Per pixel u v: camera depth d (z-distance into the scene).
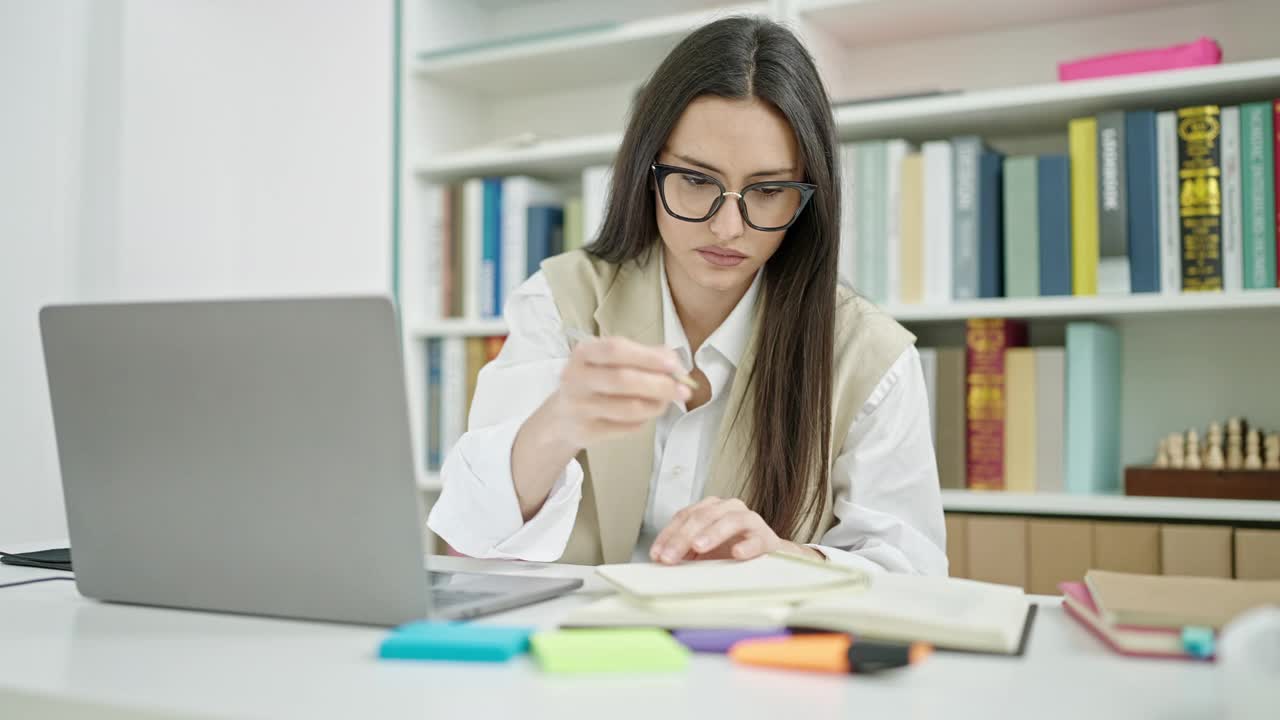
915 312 1.97
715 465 1.26
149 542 0.81
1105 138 1.85
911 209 1.98
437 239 2.44
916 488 1.25
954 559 1.92
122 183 2.45
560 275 1.37
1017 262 1.92
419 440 2.42
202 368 0.76
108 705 0.57
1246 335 2.00
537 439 1.00
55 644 0.70
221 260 2.65
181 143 2.57
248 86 2.65
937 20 2.14
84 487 0.83
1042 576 1.85
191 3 2.58
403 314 2.43
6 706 0.60
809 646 0.64
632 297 1.33
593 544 1.30
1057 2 2.04
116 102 2.44
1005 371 1.93
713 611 0.72
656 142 1.18
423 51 2.50
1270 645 0.48
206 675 0.62
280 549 0.76
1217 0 2.02
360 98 2.52
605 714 0.53
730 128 1.11
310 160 2.58
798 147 1.15
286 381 0.73
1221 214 1.78
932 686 0.59
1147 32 2.08
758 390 1.24
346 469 0.73
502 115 2.70
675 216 1.15
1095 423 1.88
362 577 0.74
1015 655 0.67
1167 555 1.76
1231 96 1.86
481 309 2.38
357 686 0.59
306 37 2.59
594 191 2.25
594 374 0.84
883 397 1.26
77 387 0.81
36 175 2.30
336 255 2.54
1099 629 0.71
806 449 1.22
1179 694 0.57
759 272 1.29
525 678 0.61
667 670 0.62
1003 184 1.95
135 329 0.78
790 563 0.86
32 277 2.29
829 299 1.23
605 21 2.57
